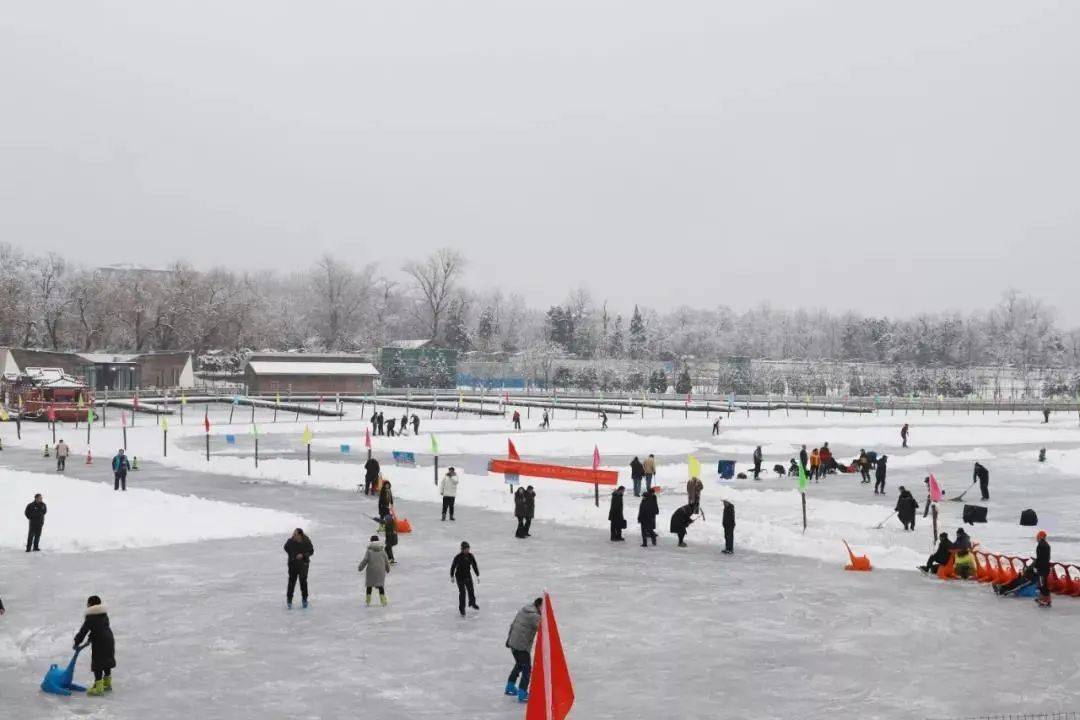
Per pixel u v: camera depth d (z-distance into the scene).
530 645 16.88
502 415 101.31
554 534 34.00
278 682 17.70
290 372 118.56
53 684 17.02
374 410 100.75
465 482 47.59
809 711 16.12
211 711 16.16
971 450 67.88
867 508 39.91
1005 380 190.12
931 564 27.23
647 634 20.92
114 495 38.56
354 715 16.00
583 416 103.69
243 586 25.44
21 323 139.88
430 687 17.44
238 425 85.38
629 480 49.75
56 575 26.67
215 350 153.00
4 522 33.81
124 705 16.39
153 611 22.75
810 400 131.75
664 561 28.98
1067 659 19.00
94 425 85.94
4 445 68.56
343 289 185.12
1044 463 59.47
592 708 16.33
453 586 25.56
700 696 16.92
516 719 15.78
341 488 45.94
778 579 26.47
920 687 17.33
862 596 24.44
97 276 157.75
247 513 36.75
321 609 23.03
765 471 55.12
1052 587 24.94
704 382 159.00
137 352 143.62
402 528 34.00
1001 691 17.08
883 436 80.00
